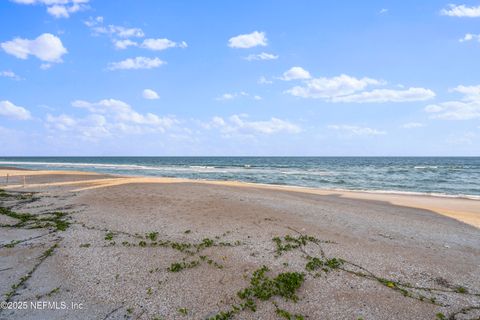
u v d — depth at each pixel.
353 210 13.35
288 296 5.36
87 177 27.86
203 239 8.36
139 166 67.31
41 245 7.76
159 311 4.81
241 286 5.68
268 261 6.93
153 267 6.49
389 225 10.59
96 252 7.33
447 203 16.69
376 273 6.40
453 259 7.33
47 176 28.39
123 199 14.59
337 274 6.33
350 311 4.93
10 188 18.86
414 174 43.59
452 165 75.56
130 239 8.37
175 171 48.88
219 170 52.59
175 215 11.27
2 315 4.61
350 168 61.34
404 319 4.74
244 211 11.99
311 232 9.28
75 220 10.45
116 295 5.28
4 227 9.46
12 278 5.87
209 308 4.93
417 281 6.06
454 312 4.98
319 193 20.36
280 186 24.89
